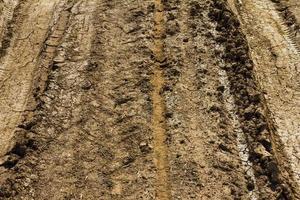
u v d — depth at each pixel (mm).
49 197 11484
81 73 14797
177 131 12750
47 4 18141
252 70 14484
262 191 11469
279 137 13070
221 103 13555
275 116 13633
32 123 13312
